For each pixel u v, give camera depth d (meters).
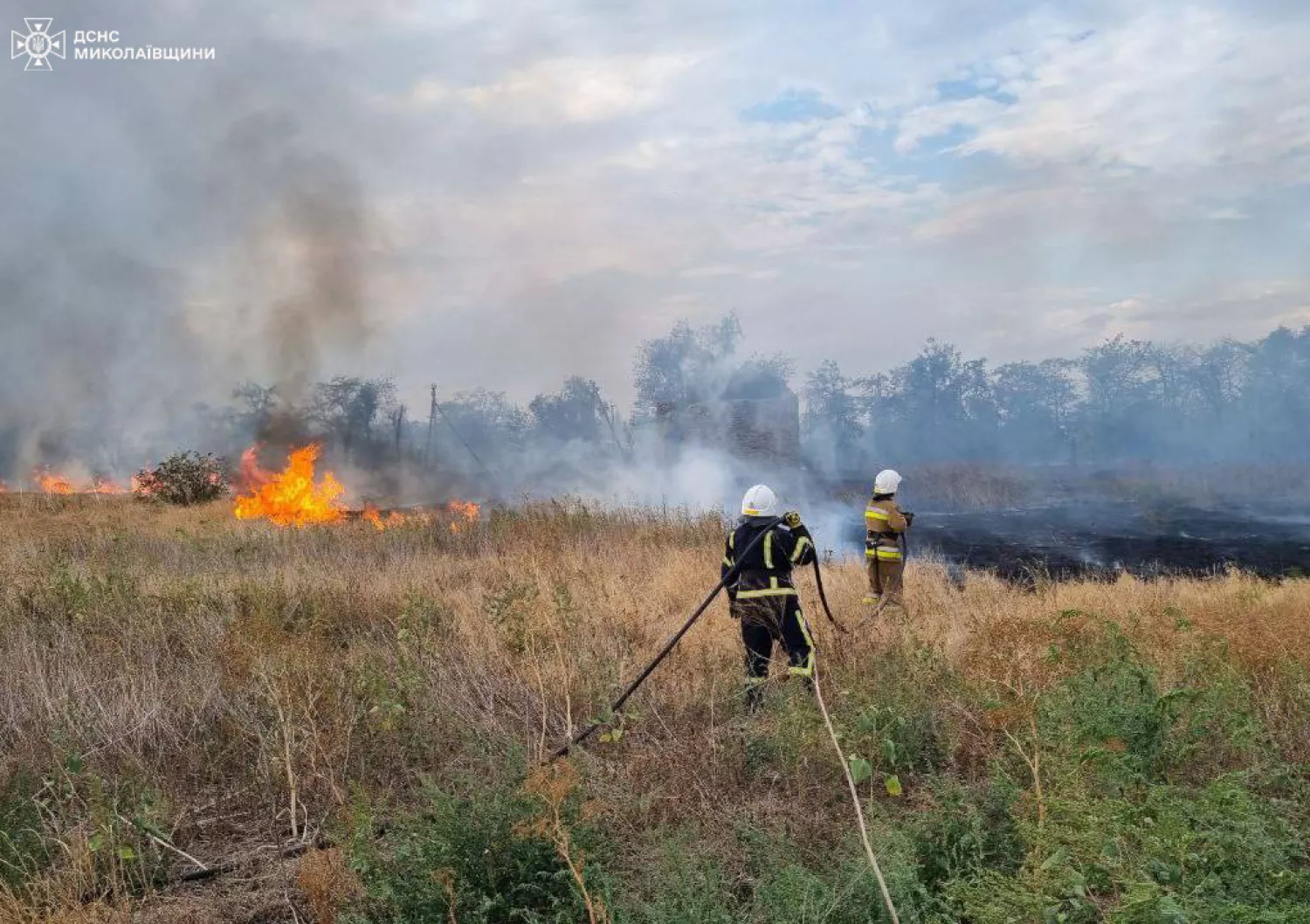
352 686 5.62
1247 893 2.94
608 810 4.20
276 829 4.52
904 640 6.18
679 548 12.14
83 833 4.08
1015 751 4.21
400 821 4.07
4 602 8.10
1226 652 5.46
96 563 10.16
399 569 10.57
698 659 6.57
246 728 5.38
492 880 3.48
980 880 3.12
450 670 6.17
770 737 4.97
